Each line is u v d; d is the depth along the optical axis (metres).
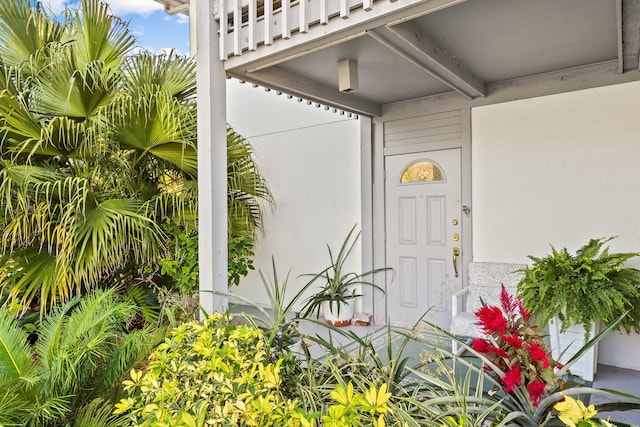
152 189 3.44
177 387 1.45
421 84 3.63
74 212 2.79
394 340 3.29
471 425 1.19
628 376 2.96
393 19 2.03
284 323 1.96
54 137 2.95
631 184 3.12
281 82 3.11
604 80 3.18
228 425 1.24
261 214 5.34
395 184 4.32
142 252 3.01
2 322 2.00
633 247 3.12
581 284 2.69
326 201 4.86
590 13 2.29
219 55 2.61
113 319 2.32
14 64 3.27
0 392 1.67
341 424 1.08
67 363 1.90
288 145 5.18
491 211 3.75
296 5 2.26
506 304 1.41
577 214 3.34
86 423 1.80
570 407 1.00
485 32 2.55
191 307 3.21
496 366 1.32
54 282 2.76
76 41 3.30
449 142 3.95
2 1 3.11
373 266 4.46
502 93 3.63
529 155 3.54
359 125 4.56
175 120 2.98
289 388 1.62
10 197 2.71
